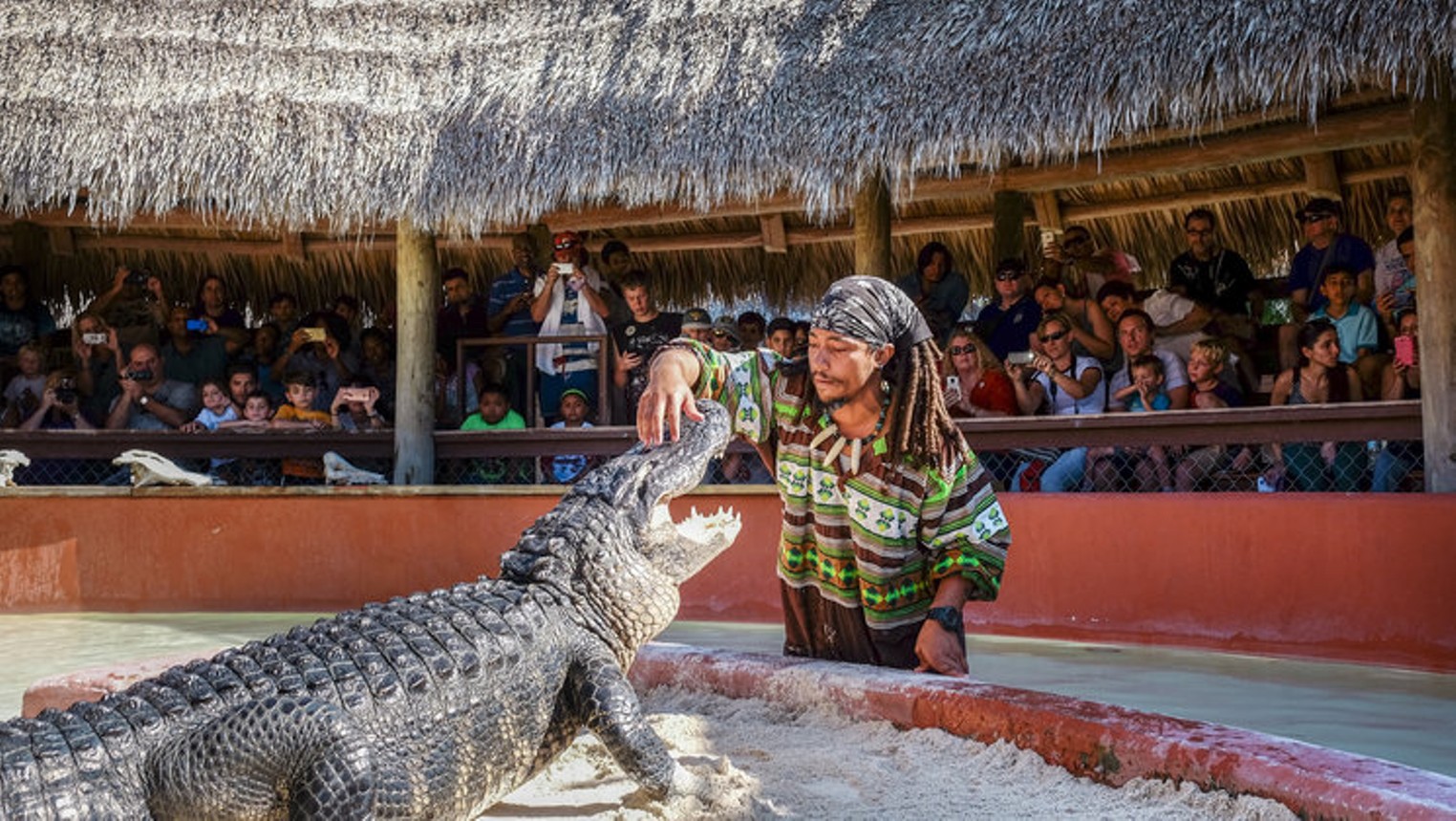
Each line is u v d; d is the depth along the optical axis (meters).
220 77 10.47
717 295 13.15
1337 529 7.34
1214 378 9.04
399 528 9.74
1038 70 8.52
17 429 10.77
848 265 12.77
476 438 10.64
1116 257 10.60
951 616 4.65
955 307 10.83
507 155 9.92
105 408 11.62
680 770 3.73
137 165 10.15
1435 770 4.32
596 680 3.74
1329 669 6.80
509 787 3.69
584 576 3.98
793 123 9.25
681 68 9.83
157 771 3.06
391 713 3.31
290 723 3.12
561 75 10.18
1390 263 9.02
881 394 4.59
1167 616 7.81
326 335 11.56
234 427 10.91
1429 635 6.98
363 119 10.23
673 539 4.23
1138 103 8.15
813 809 3.58
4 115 10.27
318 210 10.26
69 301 13.20
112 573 9.85
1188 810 3.43
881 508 4.66
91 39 10.69
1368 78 7.70
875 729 4.36
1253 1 7.79
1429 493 7.18
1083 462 9.17
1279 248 11.41
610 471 4.27
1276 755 3.37
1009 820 3.44
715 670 5.00
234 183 10.15
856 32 9.47
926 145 8.80
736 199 10.99
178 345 11.78
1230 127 9.35
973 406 9.73
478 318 11.62
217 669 3.30
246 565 9.85
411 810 3.31
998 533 4.76
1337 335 8.75
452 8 10.98
